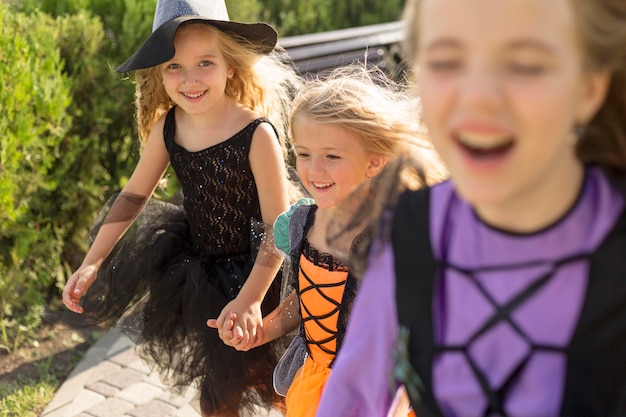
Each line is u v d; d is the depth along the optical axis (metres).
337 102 2.22
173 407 3.29
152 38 2.70
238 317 2.52
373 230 1.34
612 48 1.05
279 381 2.52
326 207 2.26
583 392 1.14
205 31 2.74
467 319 1.19
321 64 5.45
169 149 2.89
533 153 1.00
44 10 4.38
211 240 2.82
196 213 2.84
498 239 1.17
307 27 7.25
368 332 1.37
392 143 2.20
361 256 1.37
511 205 1.13
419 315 1.24
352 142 2.22
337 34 5.82
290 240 2.39
